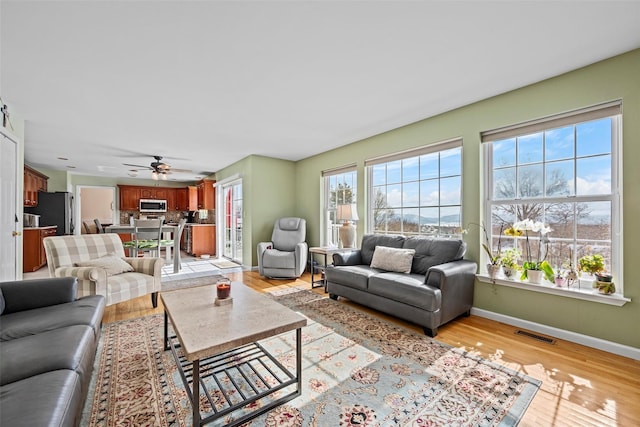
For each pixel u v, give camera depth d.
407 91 2.67
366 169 4.27
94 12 1.60
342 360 2.01
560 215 2.49
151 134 3.98
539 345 2.23
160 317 2.84
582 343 2.23
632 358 2.01
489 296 2.80
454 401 1.56
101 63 2.15
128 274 2.99
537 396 1.60
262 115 3.27
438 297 2.41
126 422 1.40
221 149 4.88
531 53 2.06
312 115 3.28
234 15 1.65
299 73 2.34
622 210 2.09
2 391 1.02
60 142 4.36
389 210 3.99
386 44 1.95
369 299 2.95
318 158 5.19
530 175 2.65
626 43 1.94
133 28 1.75
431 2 1.56
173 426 1.38
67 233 6.38
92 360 1.61
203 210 7.80
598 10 1.62
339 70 2.29
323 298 3.54
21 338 1.45
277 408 1.51
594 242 2.30
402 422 1.41
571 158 2.41
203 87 2.57
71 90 2.59
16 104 2.89
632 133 2.03
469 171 2.98
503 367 1.91
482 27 1.77
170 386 1.70
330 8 1.60
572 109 2.30
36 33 1.78
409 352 2.12
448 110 3.14
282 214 5.67
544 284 2.46
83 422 1.39
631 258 2.04
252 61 2.15
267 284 4.29
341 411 1.48
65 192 6.37
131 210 8.27
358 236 4.35
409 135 3.58
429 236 3.44
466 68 2.27
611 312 2.11
